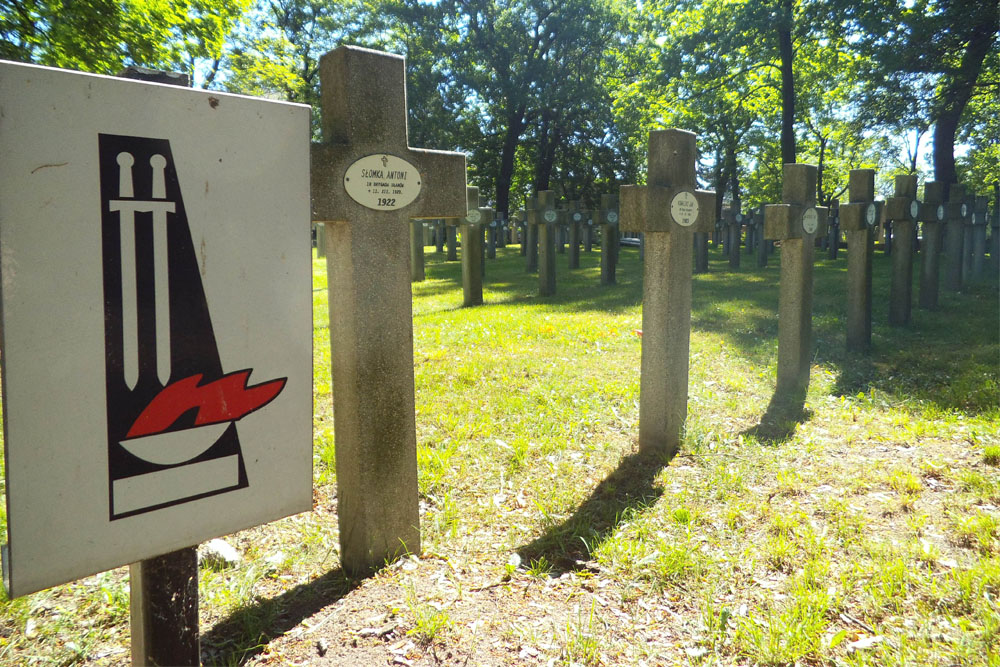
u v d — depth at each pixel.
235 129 2.08
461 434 5.42
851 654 2.67
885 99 21.66
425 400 6.36
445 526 3.93
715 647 2.75
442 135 38.09
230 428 2.16
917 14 20.19
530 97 37.50
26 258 1.74
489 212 13.73
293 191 2.23
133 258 1.92
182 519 2.09
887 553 3.42
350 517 3.40
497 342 9.09
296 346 2.29
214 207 2.05
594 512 4.08
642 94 31.73
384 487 3.42
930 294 11.57
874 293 13.34
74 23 9.09
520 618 2.99
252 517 2.24
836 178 46.22
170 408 2.03
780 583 3.22
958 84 20.41
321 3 34.56
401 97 3.26
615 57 38.16
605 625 2.93
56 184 1.77
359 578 3.37
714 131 39.94
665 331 4.98
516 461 4.89
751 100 32.66
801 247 6.67
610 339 9.10
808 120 37.66
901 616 2.90
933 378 7.05
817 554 3.43
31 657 2.75
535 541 3.71
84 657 2.75
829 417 5.91
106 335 1.89
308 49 34.78
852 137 23.89
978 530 3.60
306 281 2.29
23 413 1.78
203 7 11.19
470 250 13.31
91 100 1.80
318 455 4.98
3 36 8.86
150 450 2.01
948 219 13.50
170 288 1.99
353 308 3.22
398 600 3.12
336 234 3.24
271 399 2.25
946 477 4.43
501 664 2.67
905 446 5.13
